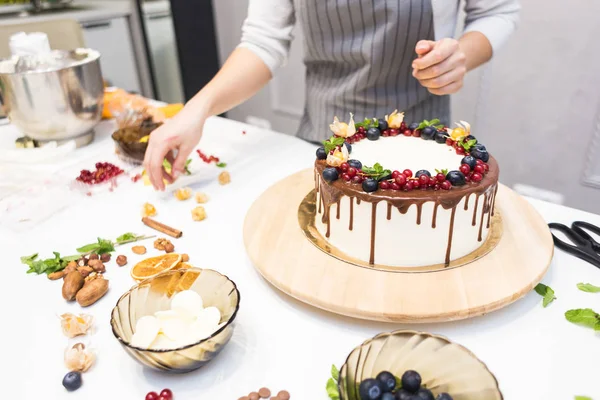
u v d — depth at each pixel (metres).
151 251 0.95
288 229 0.96
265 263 0.85
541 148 2.29
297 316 0.79
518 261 0.84
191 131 1.14
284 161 1.33
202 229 1.03
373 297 0.77
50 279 0.88
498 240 0.90
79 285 0.84
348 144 0.96
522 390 0.64
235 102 1.31
